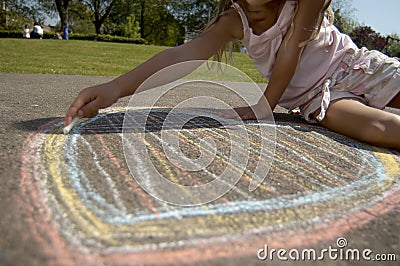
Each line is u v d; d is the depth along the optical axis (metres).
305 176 1.43
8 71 5.91
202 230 0.99
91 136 1.75
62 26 35.47
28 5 39.50
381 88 2.15
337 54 2.20
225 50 2.26
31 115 2.24
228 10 2.19
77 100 1.74
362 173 1.51
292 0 2.03
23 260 0.81
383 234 1.04
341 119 2.02
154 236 0.94
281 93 2.20
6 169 1.29
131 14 40.62
